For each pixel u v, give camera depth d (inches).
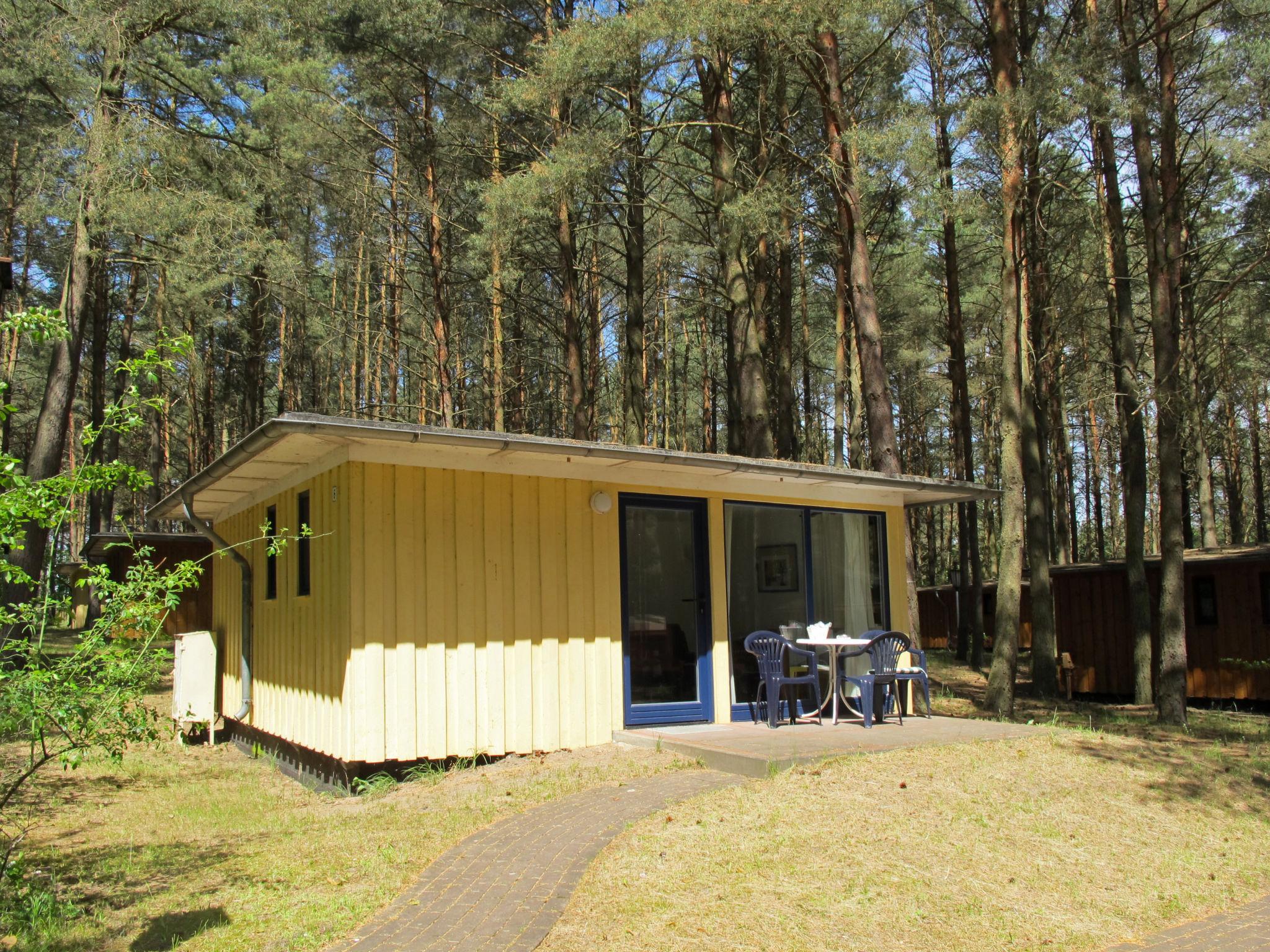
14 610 197.9
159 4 551.5
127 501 1095.0
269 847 233.3
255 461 327.9
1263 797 280.7
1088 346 725.3
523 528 325.4
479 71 773.3
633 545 353.7
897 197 689.6
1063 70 484.7
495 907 181.6
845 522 414.6
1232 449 1103.6
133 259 566.3
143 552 200.7
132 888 205.8
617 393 1341.0
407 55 748.0
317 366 1205.1
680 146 727.7
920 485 404.2
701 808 241.6
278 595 370.9
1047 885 206.5
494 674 313.0
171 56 592.7
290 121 641.0
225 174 607.5
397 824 245.8
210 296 615.5
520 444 288.0
